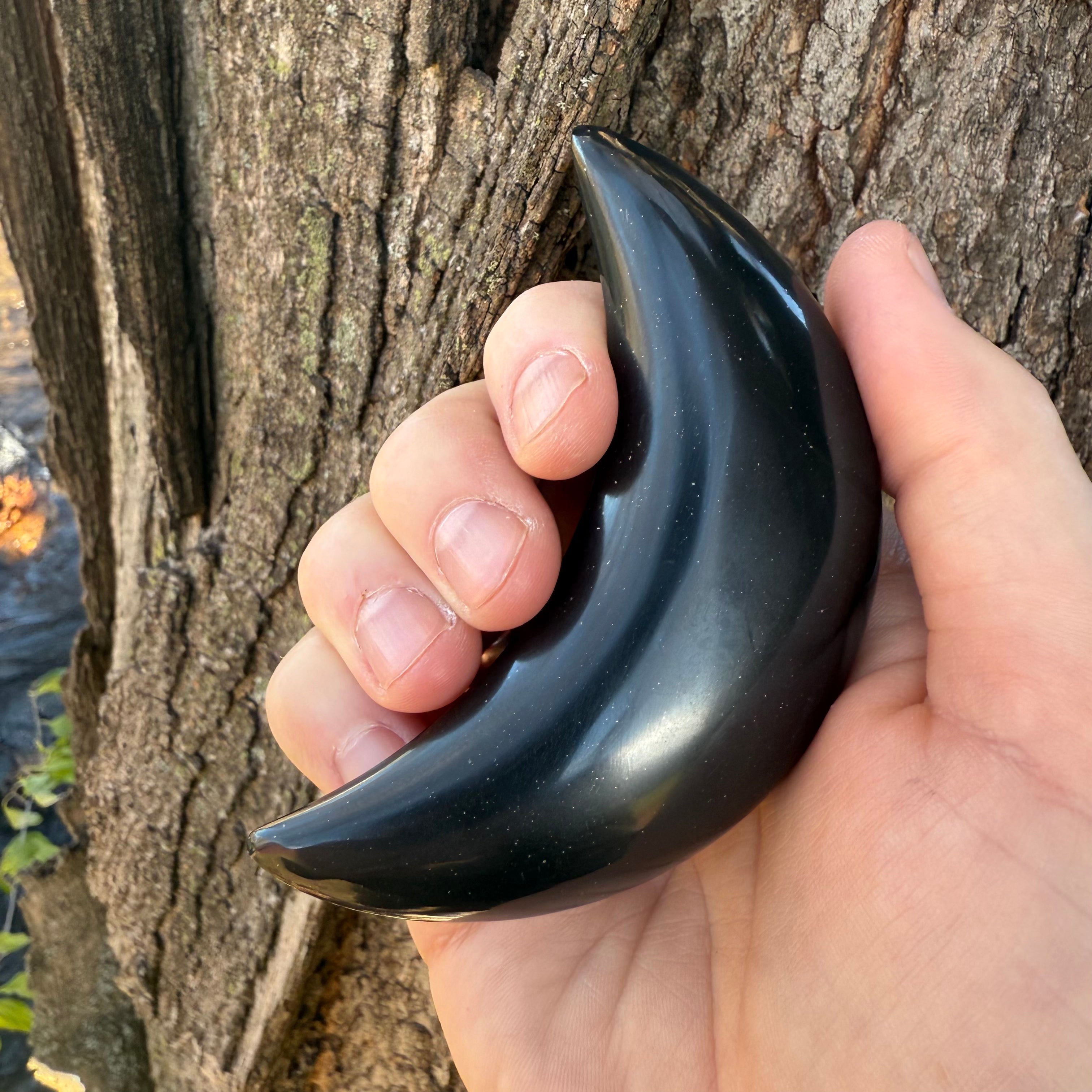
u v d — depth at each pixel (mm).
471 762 125
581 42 151
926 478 138
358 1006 244
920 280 143
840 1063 128
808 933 136
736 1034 142
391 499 154
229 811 237
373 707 170
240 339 217
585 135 138
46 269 245
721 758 121
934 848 128
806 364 129
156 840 247
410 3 166
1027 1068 116
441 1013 175
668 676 120
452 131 172
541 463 142
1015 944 120
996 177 163
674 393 128
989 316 171
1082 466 165
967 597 134
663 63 166
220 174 209
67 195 237
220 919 246
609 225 135
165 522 248
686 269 130
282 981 236
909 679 144
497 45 179
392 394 193
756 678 120
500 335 149
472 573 146
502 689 129
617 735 120
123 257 221
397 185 180
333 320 195
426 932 179
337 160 183
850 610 127
